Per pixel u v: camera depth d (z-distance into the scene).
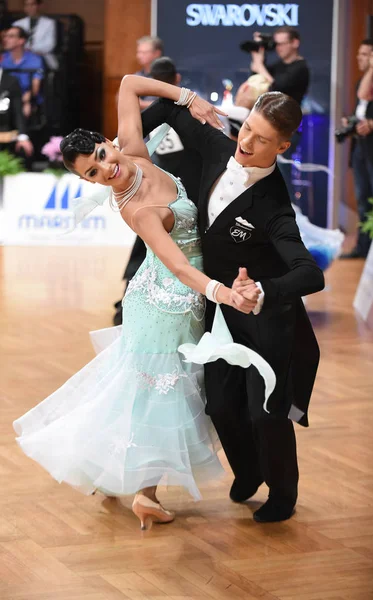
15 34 13.42
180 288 4.16
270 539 4.13
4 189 12.62
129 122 4.25
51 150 12.83
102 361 4.40
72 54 14.04
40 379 6.56
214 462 4.32
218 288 3.69
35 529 4.22
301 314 4.17
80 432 4.19
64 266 11.09
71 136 3.96
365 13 13.98
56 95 13.58
